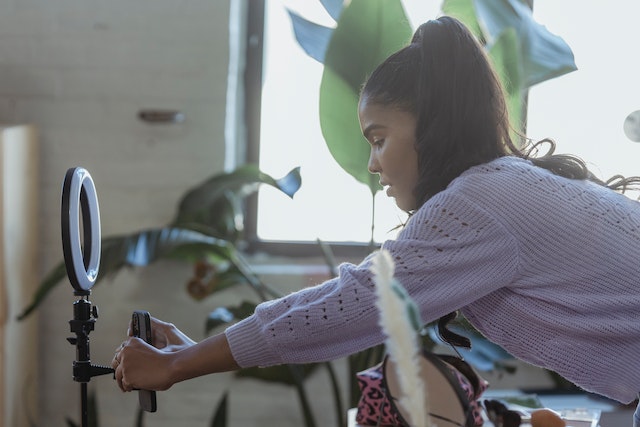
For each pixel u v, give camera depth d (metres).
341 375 2.89
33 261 2.77
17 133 2.60
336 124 2.20
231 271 2.67
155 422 2.93
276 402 2.92
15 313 2.62
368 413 1.76
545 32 2.36
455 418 0.87
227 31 2.80
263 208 2.98
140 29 2.80
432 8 2.81
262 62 2.92
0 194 2.48
